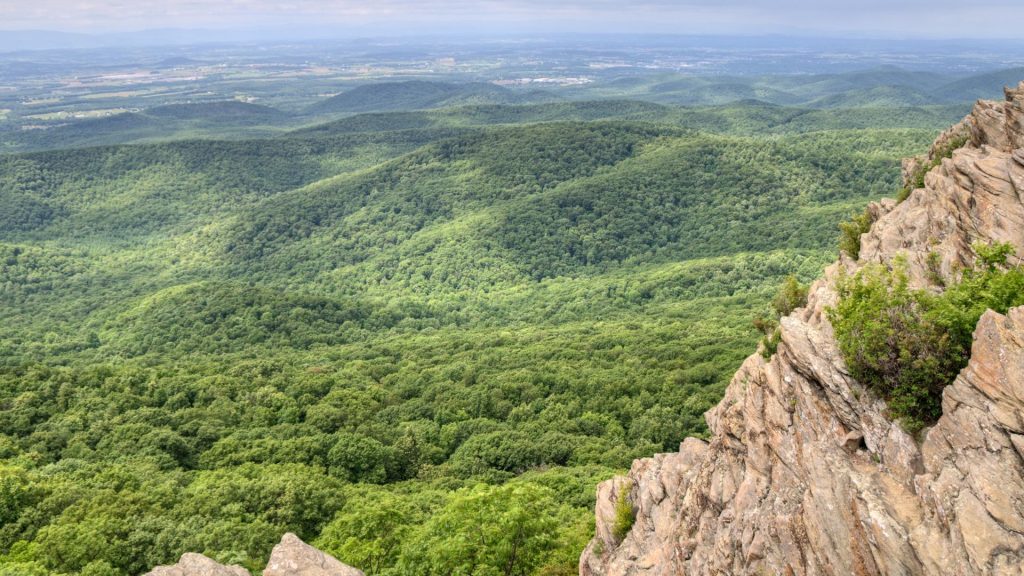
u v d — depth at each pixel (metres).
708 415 25.17
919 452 13.98
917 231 25.78
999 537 11.41
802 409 16.97
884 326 15.09
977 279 15.51
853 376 15.69
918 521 12.96
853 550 13.93
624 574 23.64
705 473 21.41
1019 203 19.98
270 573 18.91
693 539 20.53
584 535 35.12
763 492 17.78
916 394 14.39
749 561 16.77
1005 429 12.29
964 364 14.03
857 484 14.34
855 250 32.22
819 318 21.11
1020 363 12.37
